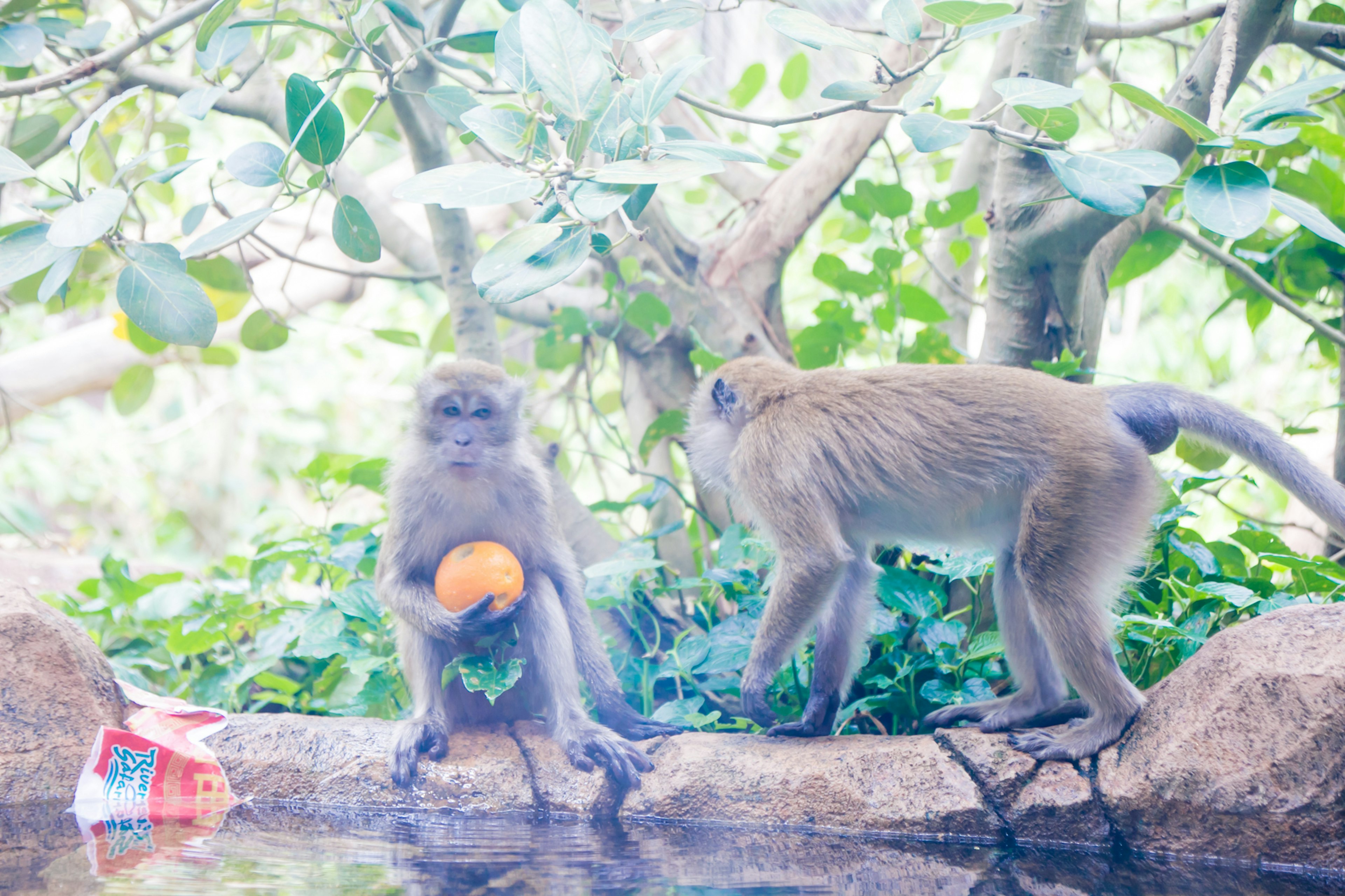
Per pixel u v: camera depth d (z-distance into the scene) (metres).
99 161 7.58
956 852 3.86
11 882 3.23
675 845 3.89
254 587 6.61
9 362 9.70
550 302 7.25
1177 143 5.13
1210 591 4.92
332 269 6.73
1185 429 4.44
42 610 4.59
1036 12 5.46
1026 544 4.28
